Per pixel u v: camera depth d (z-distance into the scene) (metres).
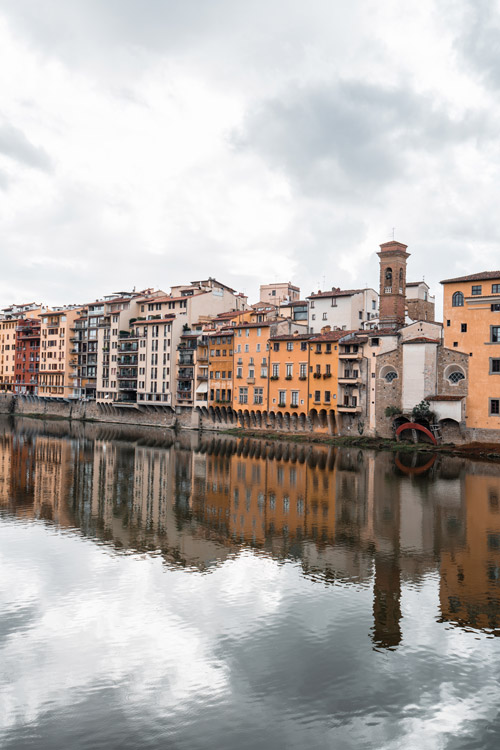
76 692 23.11
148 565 36.44
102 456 86.50
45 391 181.00
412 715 21.75
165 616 29.20
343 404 106.25
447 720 21.50
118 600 31.03
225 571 35.41
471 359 90.69
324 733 20.84
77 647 26.27
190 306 141.88
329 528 45.22
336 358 107.62
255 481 65.50
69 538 42.25
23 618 28.92
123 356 154.25
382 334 101.25
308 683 23.62
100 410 161.38
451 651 25.98
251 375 123.50
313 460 82.88
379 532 44.06
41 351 182.75
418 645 26.42
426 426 94.81
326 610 29.95
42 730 21.00
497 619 29.05
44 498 55.88
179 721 21.47
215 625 28.23
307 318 131.75
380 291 108.25
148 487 61.88
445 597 31.61
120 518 48.28
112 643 26.61
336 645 26.41
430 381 94.44
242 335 125.50
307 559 37.78
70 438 113.25
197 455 88.50
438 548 40.09
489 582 33.75
